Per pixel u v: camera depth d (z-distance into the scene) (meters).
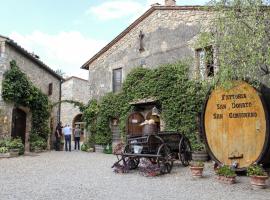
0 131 13.33
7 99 13.73
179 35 13.27
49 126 18.38
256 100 7.57
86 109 17.27
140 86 14.28
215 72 7.38
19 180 7.25
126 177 7.86
